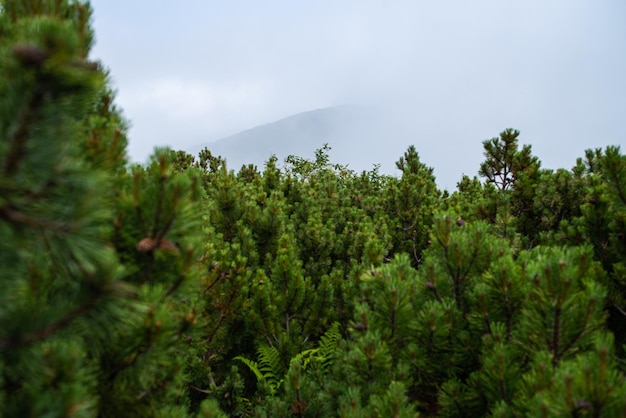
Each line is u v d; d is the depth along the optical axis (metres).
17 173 1.44
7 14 2.33
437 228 3.55
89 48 2.41
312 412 3.44
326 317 5.28
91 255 1.70
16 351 1.62
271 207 6.25
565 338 2.67
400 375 3.07
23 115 1.38
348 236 6.75
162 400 2.53
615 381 2.03
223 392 4.29
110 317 1.91
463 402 2.93
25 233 1.59
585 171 6.52
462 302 3.49
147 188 2.41
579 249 3.56
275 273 5.12
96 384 2.11
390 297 3.23
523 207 6.88
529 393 2.49
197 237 2.68
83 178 1.63
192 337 3.36
